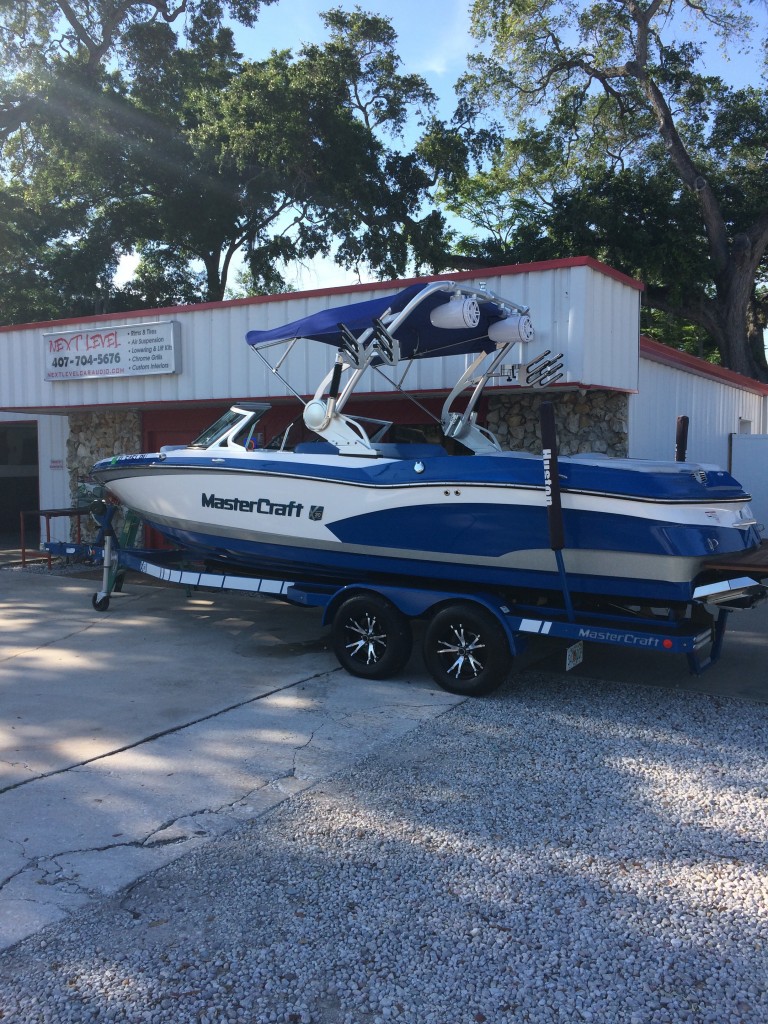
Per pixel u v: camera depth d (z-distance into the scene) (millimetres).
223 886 3725
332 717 6066
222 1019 2865
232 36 29438
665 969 3127
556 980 3070
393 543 6879
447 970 3131
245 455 7758
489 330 7703
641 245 25984
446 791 4750
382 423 8242
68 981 3055
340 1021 2865
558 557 6020
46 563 13812
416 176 28828
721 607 6422
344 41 28391
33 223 29625
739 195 27953
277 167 26141
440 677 6629
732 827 4281
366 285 9883
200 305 11281
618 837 4184
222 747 5465
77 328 12484
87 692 6688
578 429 9844
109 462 8898
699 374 13430
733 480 6383
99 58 27094
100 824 4348
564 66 29078
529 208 32219
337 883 3752
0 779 4934
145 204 30641
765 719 5988
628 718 6020
